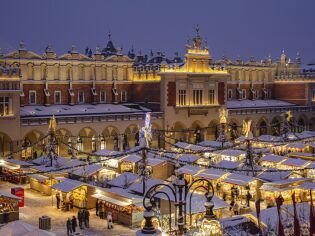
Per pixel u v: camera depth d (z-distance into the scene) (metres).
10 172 63.97
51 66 87.12
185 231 27.66
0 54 80.75
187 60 94.00
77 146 82.31
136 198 45.28
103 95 94.25
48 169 57.53
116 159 66.62
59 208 51.44
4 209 45.16
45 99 85.69
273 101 117.19
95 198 49.88
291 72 121.88
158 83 91.50
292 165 62.06
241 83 112.88
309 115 113.19
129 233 43.59
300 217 32.38
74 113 82.19
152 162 61.41
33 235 28.81
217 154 70.00
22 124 72.44
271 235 30.31
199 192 54.81
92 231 44.09
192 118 94.31
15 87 71.44
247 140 61.62
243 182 52.53
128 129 87.38
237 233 31.12
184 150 71.06
